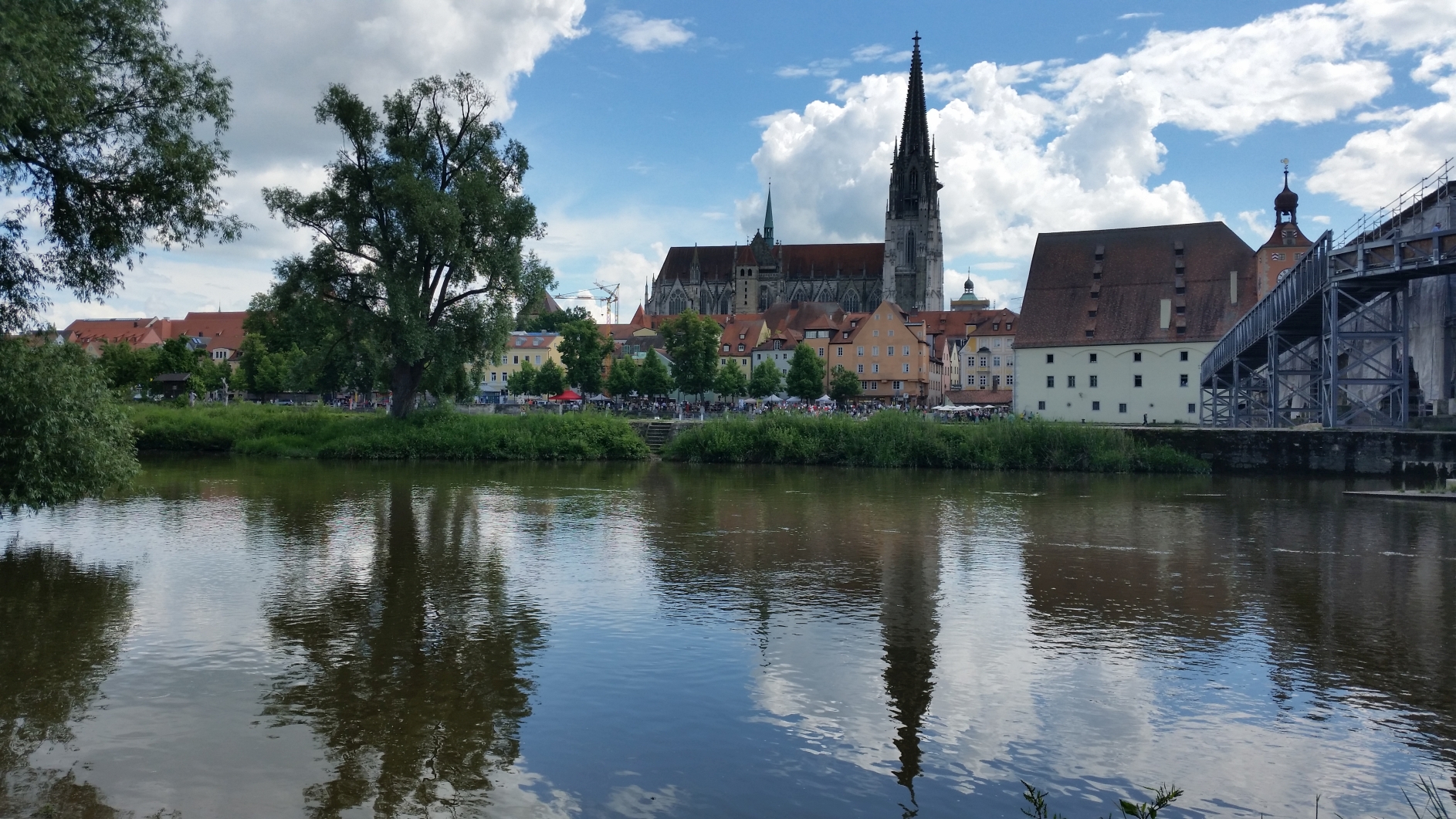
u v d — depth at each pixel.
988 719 12.81
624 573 22.47
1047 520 32.94
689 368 120.44
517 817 9.98
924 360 158.50
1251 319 64.69
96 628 16.88
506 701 13.34
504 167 61.69
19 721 12.38
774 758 11.52
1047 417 91.81
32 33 18.77
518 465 58.53
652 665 15.07
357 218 58.00
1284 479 49.94
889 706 13.32
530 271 61.69
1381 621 18.19
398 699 13.38
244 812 10.01
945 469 57.44
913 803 10.37
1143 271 92.56
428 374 65.00
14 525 29.22
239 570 22.23
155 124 23.28
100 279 23.62
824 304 198.12
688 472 54.81
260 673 14.40
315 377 60.31
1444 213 52.31
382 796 10.42
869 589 20.89
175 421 66.62
